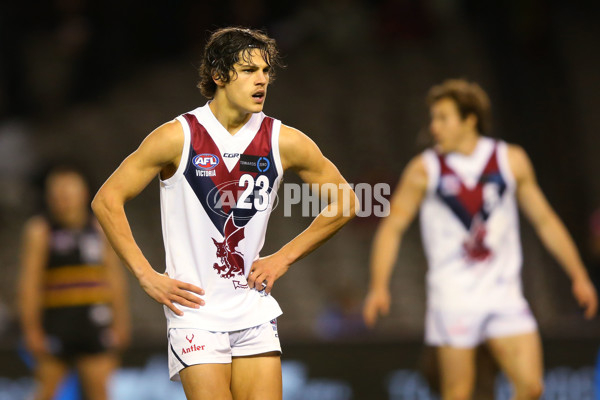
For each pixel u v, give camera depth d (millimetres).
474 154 19359
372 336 23281
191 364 12094
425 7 55062
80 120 48719
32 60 50406
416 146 45562
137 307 36969
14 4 50281
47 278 22547
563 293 35969
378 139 46250
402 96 50094
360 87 51094
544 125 46844
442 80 51031
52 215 22781
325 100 49781
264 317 12555
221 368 12180
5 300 36969
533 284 35375
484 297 18891
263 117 12547
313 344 23281
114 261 23172
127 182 12078
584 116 47719
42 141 46219
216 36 12125
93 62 51438
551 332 22875
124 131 47438
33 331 22391
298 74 52438
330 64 53625
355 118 48000
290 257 12703
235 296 12430
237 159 12266
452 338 18953
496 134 45594
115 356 23094
